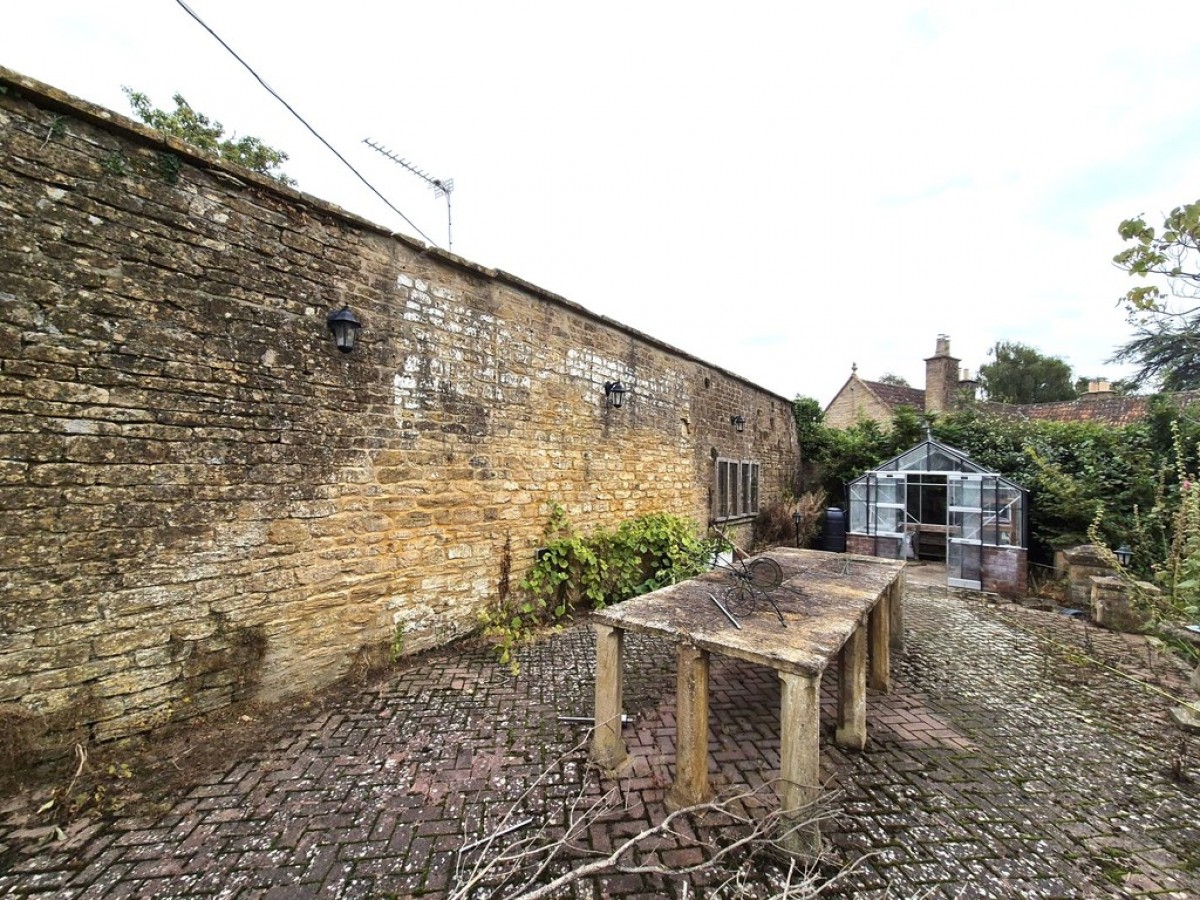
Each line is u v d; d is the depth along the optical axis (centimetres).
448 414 477
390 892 200
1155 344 589
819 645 242
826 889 206
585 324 655
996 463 961
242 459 335
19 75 247
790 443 1409
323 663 381
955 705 382
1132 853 229
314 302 376
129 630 286
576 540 602
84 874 203
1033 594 748
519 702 370
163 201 302
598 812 251
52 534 261
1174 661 447
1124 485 736
